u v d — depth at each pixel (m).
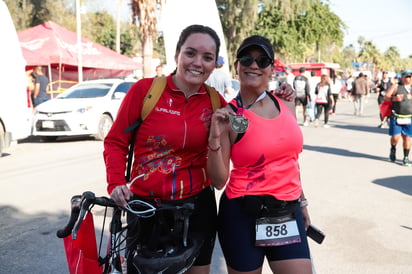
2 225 4.79
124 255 2.40
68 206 5.48
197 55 2.30
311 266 2.34
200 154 2.41
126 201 2.20
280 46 34.22
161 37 34.28
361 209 5.33
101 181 6.81
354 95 20.09
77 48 18.86
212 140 2.23
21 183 6.70
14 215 5.14
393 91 8.11
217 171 2.29
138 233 2.28
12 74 9.18
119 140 2.32
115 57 20.70
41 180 6.89
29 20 30.78
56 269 3.73
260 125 2.29
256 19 31.28
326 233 4.52
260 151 2.28
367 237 4.42
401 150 9.91
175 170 2.33
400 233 4.54
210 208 2.46
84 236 2.12
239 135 2.28
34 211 5.29
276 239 2.29
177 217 2.25
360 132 13.34
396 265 3.78
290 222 2.32
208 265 2.48
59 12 32.19
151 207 2.21
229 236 2.36
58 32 19.00
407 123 8.06
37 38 18.38
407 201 5.70
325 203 5.57
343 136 12.37
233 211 2.35
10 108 9.06
